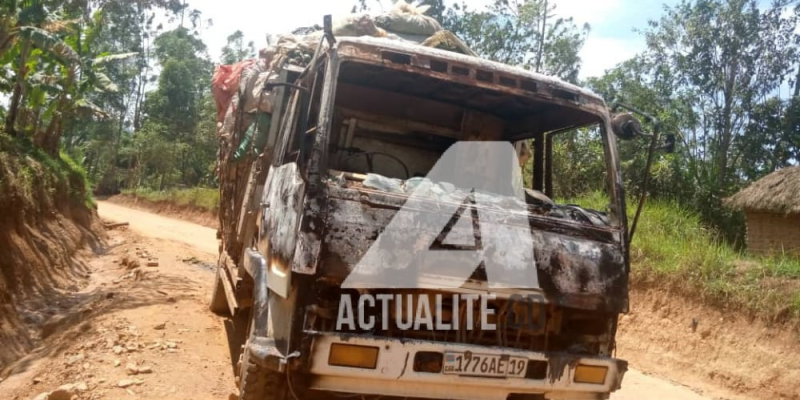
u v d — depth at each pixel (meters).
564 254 4.17
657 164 18.34
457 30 23.97
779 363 7.82
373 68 4.64
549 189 5.63
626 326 10.04
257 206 5.71
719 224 17.72
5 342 7.70
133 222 24.36
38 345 7.90
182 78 47.56
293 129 4.79
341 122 5.40
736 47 20.48
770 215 13.48
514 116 5.64
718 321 8.88
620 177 4.56
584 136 17.58
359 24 6.12
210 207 29.44
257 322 4.23
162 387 5.19
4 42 14.88
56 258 11.94
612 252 4.32
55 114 19.89
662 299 9.84
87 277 12.42
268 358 3.71
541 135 5.78
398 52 4.22
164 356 5.95
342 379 3.64
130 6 37.53
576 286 4.16
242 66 8.21
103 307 7.96
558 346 4.36
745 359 8.20
